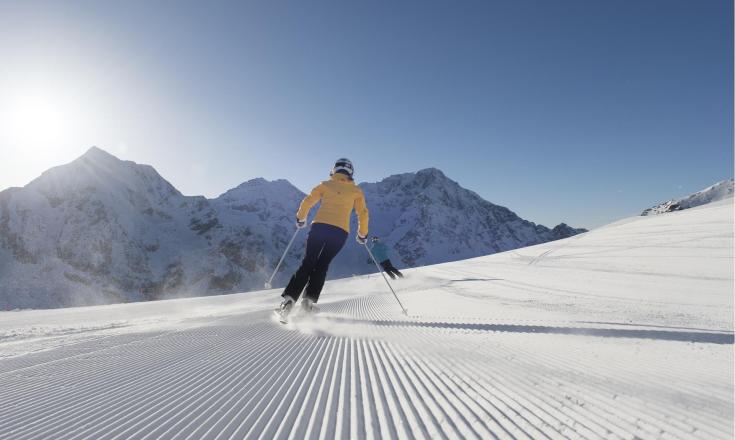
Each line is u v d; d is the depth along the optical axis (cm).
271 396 229
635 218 4184
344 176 590
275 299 1506
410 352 330
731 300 661
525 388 220
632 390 210
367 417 189
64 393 250
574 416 177
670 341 337
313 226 568
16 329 789
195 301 1784
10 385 277
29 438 179
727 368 249
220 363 321
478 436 161
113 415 206
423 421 181
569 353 304
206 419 196
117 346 437
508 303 698
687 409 180
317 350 359
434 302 771
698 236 1883
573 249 2364
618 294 781
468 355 309
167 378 279
